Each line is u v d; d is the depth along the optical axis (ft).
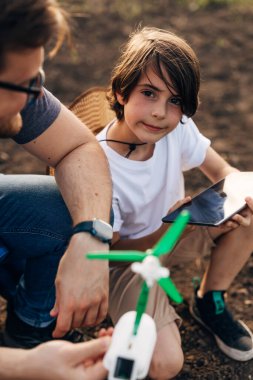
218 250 7.34
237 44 15.15
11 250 6.47
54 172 6.59
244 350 7.19
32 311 6.59
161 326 6.50
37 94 5.17
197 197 6.93
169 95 6.47
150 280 3.91
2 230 6.31
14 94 4.78
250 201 6.48
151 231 7.37
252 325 7.73
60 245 6.29
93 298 5.65
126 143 6.93
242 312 7.95
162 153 7.07
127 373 4.30
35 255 6.37
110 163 6.93
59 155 6.31
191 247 7.49
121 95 6.68
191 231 7.34
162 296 6.83
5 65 4.57
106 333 4.88
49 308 6.57
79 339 7.21
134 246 7.16
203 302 7.51
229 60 14.49
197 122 12.34
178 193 7.37
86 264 5.65
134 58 6.57
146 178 6.98
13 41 4.46
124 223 7.22
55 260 6.35
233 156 11.30
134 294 6.75
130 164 6.91
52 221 6.26
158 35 6.76
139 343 4.36
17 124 5.36
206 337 7.61
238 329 7.32
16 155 11.31
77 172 6.14
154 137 6.63
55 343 4.75
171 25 15.81
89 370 4.62
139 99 6.51
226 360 7.28
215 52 14.78
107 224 5.78
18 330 6.76
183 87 6.44
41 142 6.22
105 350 4.59
